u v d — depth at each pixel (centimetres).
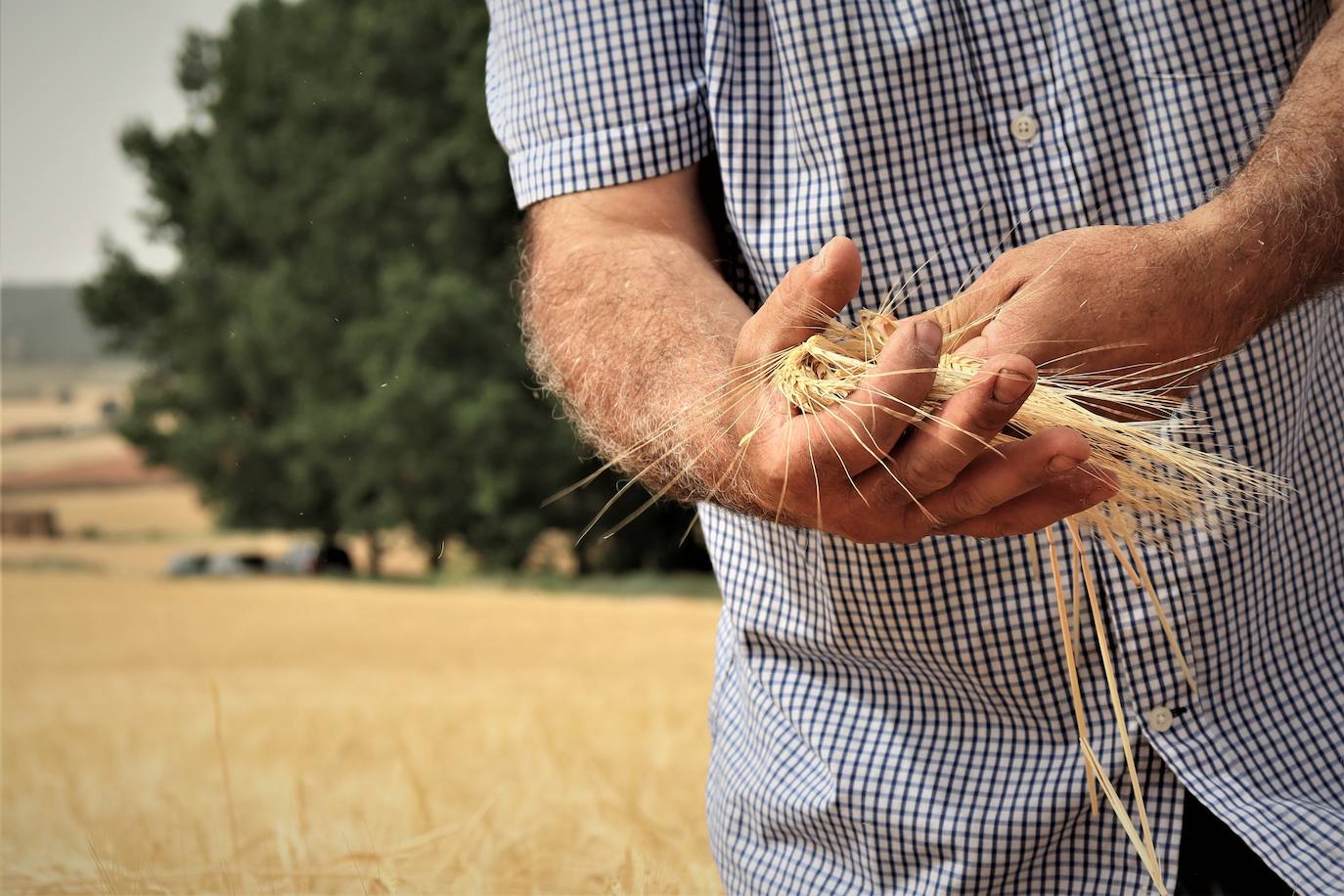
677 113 158
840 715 160
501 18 168
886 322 127
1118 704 141
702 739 533
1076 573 142
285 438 4091
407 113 3862
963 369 120
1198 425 147
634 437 136
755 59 158
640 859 229
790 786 161
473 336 3697
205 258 4400
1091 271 124
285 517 4400
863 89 151
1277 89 150
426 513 3781
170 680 1556
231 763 592
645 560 4181
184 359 4453
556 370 150
